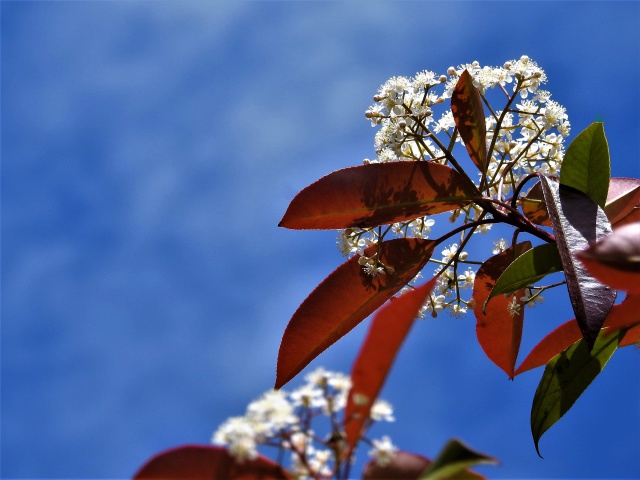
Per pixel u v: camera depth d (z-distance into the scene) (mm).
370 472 737
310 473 731
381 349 737
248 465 737
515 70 896
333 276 900
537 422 863
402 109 903
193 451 739
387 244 902
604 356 860
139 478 737
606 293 816
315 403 738
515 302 902
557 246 836
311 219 892
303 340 894
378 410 740
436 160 898
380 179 888
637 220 895
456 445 718
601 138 865
